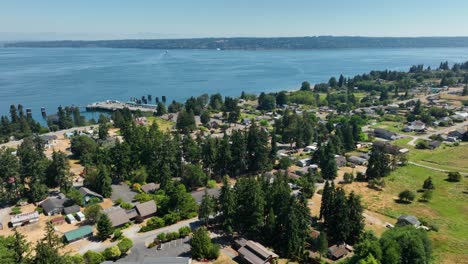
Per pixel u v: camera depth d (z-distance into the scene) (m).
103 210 98.94
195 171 118.31
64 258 61.88
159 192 110.12
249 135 135.62
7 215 99.62
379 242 70.75
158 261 72.69
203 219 95.50
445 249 80.31
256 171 136.12
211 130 198.88
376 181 122.44
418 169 141.12
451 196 114.75
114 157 125.69
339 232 84.62
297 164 144.12
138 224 94.12
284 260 78.69
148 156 131.25
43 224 94.12
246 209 86.62
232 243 84.56
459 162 148.88
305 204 84.38
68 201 104.19
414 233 72.62
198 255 77.31
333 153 132.00
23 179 110.81
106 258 76.31
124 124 182.00
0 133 190.12
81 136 153.88
